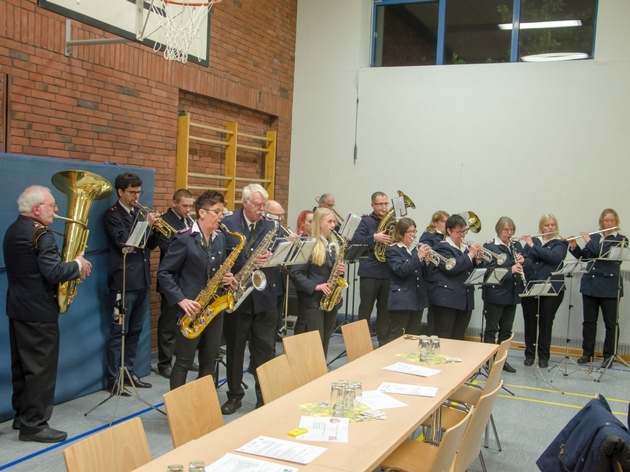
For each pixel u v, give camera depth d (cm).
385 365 357
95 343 516
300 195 863
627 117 717
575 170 739
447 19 820
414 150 809
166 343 576
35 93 496
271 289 461
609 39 723
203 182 714
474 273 535
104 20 504
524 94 759
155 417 464
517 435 466
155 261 636
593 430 245
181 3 539
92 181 427
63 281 397
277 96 829
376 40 860
